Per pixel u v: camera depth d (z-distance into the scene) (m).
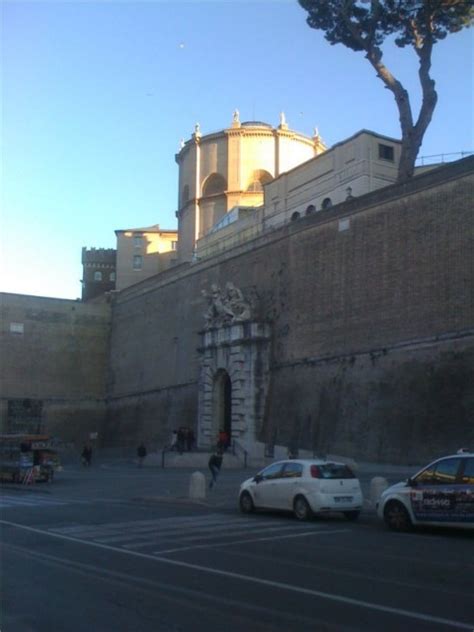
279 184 55.09
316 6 42.59
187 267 58.38
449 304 32.31
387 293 36.09
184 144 74.44
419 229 34.78
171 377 58.56
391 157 47.22
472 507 15.45
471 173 32.34
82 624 8.32
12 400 65.62
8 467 39.00
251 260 49.19
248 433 44.69
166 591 10.12
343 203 40.34
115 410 67.69
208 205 70.69
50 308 69.31
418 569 11.70
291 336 43.44
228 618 8.57
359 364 37.03
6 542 15.27
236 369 46.38
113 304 71.69
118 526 18.11
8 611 8.99
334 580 10.82
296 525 18.34
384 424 34.28
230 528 17.67
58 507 23.86
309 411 40.12
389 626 8.14
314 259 42.28
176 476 37.72
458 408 30.53
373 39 42.03
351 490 19.55
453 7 39.81
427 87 40.62
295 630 8.02
